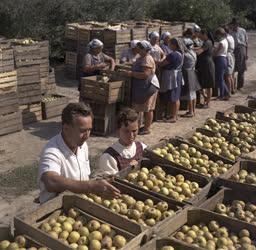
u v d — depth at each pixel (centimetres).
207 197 434
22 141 934
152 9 2141
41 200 404
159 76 1044
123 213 388
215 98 1312
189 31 1169
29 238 339
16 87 970
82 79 962
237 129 634
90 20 1738
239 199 430
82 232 353
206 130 612
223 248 348
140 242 337
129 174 460
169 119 1088
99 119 964
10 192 713
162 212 394
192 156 536
